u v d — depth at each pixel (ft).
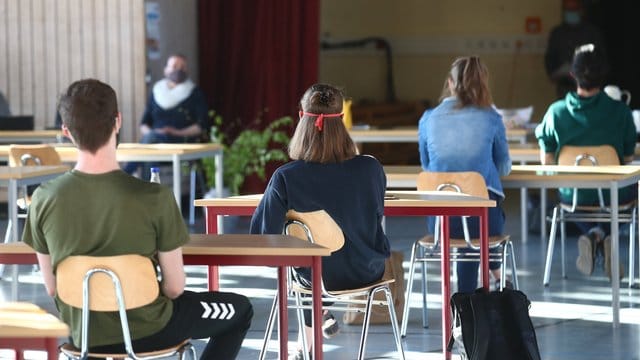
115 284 15.23
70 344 16.01
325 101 19.76
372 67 70.85
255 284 31.30
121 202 15.12
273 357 23.24
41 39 46.06
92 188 15.16
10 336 13.11
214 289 20.85
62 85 46.06
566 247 37.50
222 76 51.06
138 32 45.88
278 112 49.88
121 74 46.01
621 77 66.64
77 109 15.14
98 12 45.93
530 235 40.45
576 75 30.17
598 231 30.50
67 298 15.47
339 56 70.49
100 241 15.15
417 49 70.79
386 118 64.44
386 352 23.62
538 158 33.81
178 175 33.86
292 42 49.62
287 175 19.52
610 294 29.68
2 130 41.81
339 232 19.40
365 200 19.69
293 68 49.73
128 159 34.04
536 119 70.44
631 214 30.45
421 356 23.24
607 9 67.00
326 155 19.61
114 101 15.37
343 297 21.53
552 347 23.99
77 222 15.15
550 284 31.14
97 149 15.25
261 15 49.62
